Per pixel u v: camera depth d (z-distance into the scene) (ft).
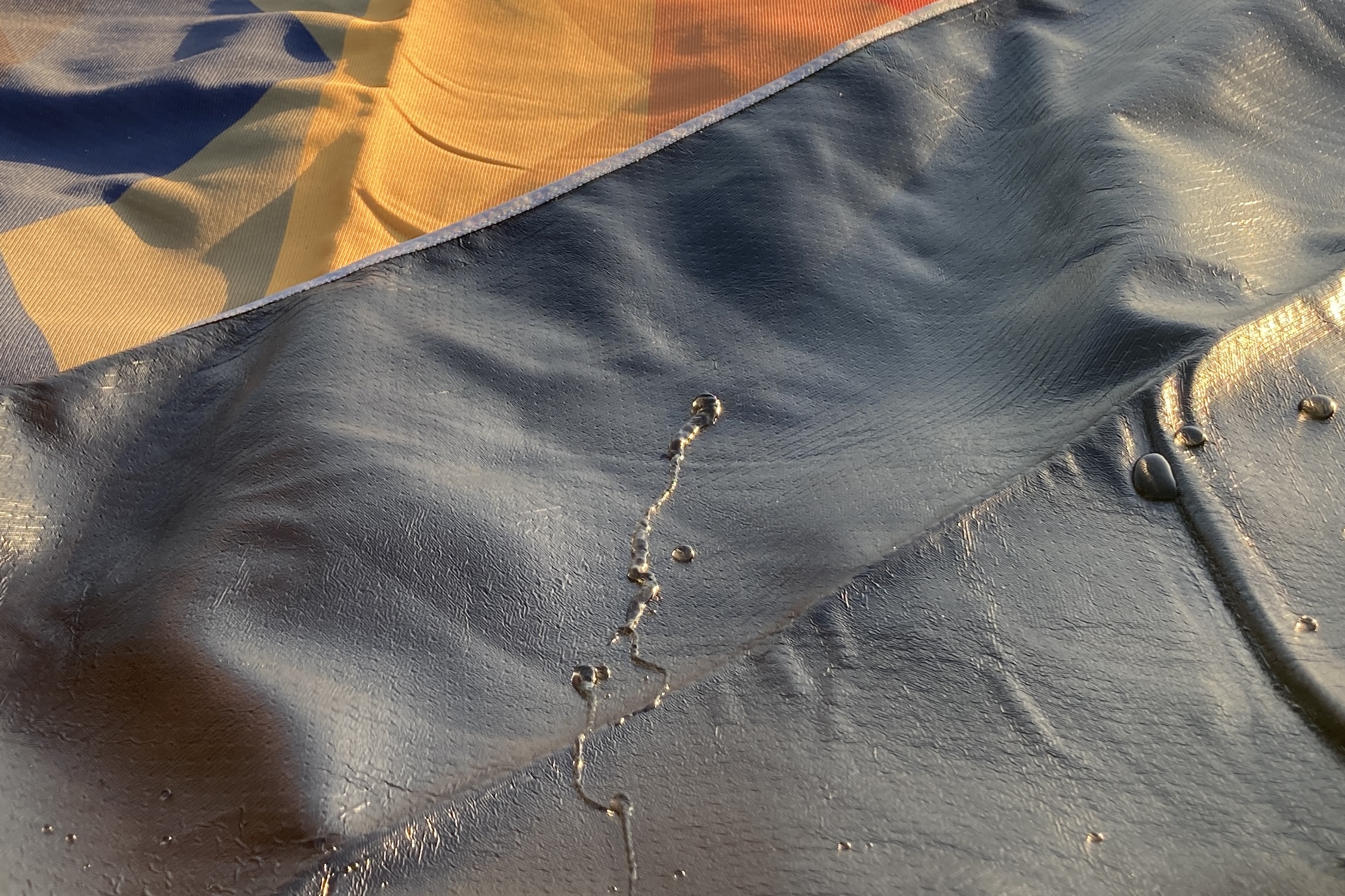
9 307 4.16
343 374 3.68
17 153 5.13
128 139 5.24
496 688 2.72
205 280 4.58
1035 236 4.17
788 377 3.78
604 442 3.56
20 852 2.50
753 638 2.76
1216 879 2.15
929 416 3.46
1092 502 2.93
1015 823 2.28
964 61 5.10
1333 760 2.34
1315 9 4.82
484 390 3.74
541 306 4.14
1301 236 3.89
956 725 2.48
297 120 5.07
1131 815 2.28
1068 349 3.49
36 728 2.80
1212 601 2.69
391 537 3.04
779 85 5.00
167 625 2.91
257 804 2.44
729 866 2.26
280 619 2.87
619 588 3.00
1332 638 2.59
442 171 4.98
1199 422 3.07
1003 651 2.62
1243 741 2.40
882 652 2.64
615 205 4.53
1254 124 4.46
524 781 2.44
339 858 2.30
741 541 3.11
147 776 2.62
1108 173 4.07
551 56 5.58
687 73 5.37
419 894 2.25
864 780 2.38
